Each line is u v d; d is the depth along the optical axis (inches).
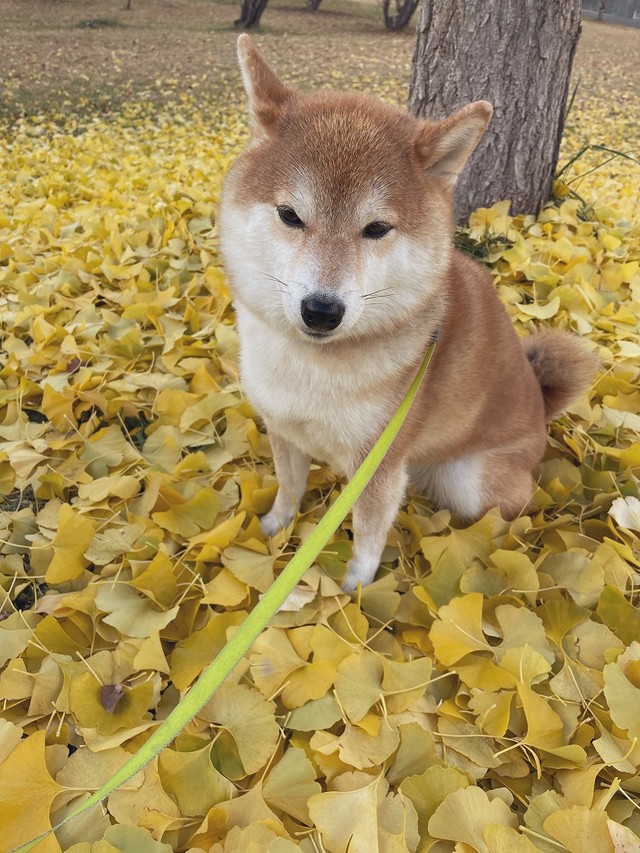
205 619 23.3
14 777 17.6
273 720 19.6
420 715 20.8
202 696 14.9
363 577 25.1
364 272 20.4
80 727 19.7
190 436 30.0
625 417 31.3
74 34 120.8
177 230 44.5
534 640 21.8
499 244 41.3
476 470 27.3
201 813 18.2
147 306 36.3
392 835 17.2
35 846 16.5
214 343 34.5
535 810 17.9
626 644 22.5
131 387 31.8
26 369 34.0
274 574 25.0
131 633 21.8
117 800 18.0
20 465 28.1
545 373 29.0
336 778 19.0
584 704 20.6
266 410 23.9
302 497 28.3
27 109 88.5
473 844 17.1
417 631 23.3
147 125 87.7
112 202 54.0
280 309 21.3
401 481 24.7
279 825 17.4
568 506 28.1
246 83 22.3
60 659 21.1
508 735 20.5
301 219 20.4
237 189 21.6
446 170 22.2
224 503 27.4
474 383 25.1
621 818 18.3
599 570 23.5
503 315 27.0
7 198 56.7
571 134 86.7
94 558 24.2
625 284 41.5
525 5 38.9
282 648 21.7
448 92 41.8
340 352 21.6
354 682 20.7
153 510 27.1
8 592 23.1
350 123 21.0
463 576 23.8
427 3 40.8
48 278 40.8
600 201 57.5
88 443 28.9
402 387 22.8
